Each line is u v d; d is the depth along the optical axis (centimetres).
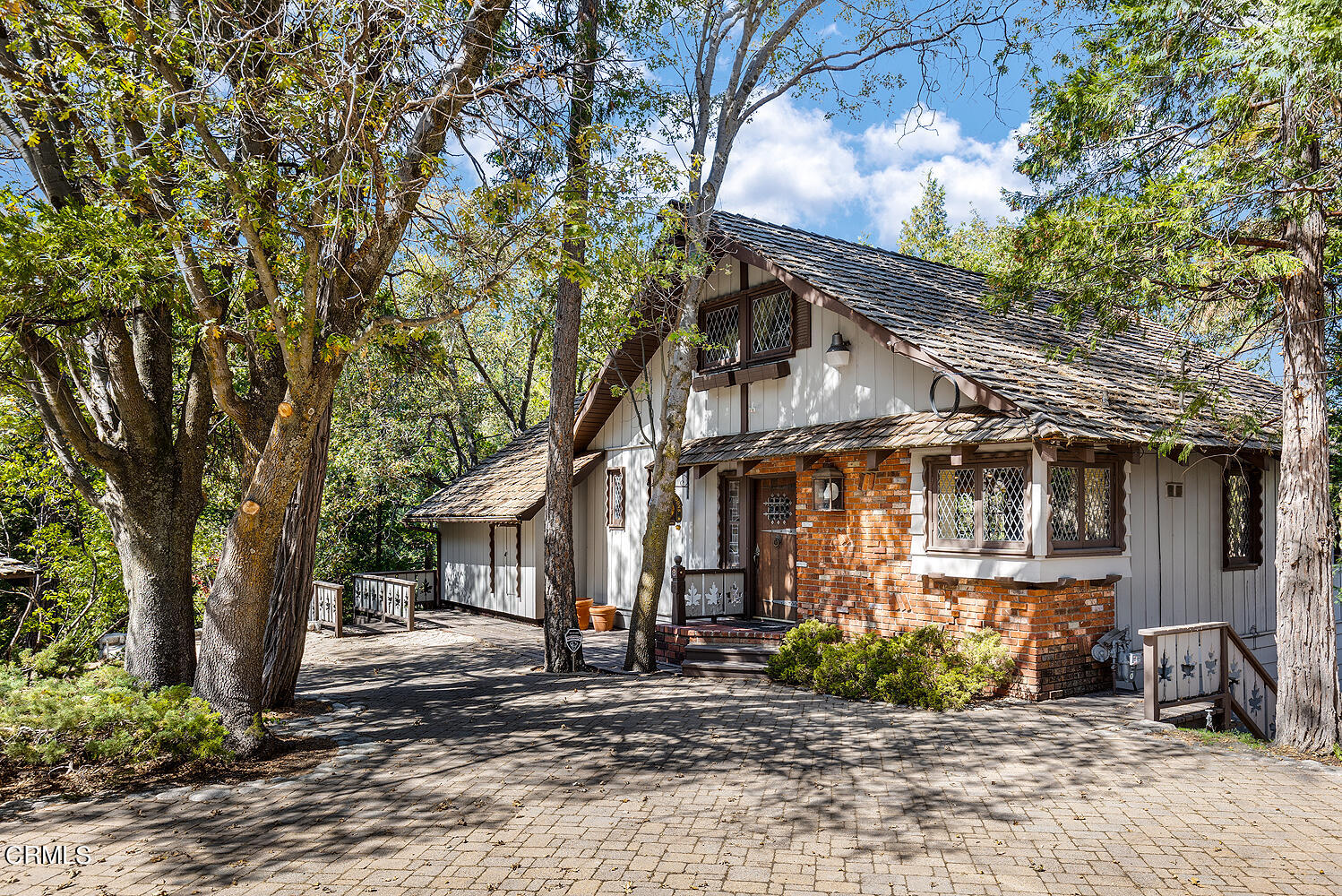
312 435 749
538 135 864
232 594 757
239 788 655
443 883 482
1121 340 1452
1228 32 741
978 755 725
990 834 548
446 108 793
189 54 684
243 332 773
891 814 584
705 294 1520
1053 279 918
